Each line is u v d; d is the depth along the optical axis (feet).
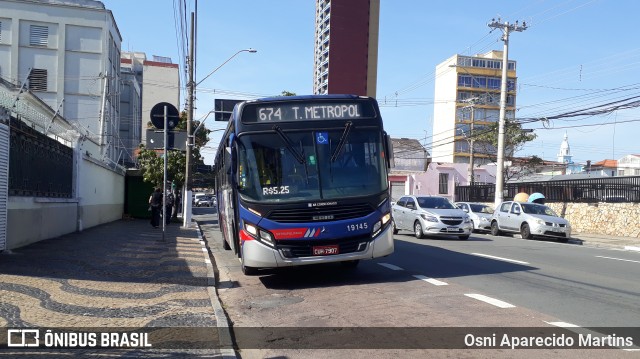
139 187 103.35
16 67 131.34
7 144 38.91
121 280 32.91
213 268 41.09
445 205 70.85
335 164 32.27
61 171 56.95
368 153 32.96
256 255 31.04
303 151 32.22
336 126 32.89
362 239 31.86
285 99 32.94
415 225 69.56
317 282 34.58
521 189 111.55
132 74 190.70
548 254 50.67
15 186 42.32
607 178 88.69
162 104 53.57
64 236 56.65
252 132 32.37
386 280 34.50
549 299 27.91
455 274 36.73
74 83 135.23
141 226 80.64
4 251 39.75
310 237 30.99
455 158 267.59
